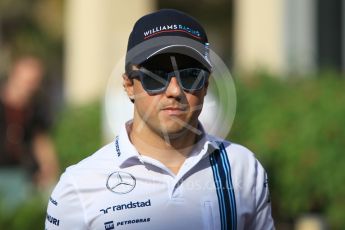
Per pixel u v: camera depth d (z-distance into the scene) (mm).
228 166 10195
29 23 50844
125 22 27766
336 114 19781
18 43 49250
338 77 22844
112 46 27781
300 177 19625
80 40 28406
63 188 9953
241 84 21125
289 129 19984
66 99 30672
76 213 9906
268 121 20266
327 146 19594
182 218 9898
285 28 26406
